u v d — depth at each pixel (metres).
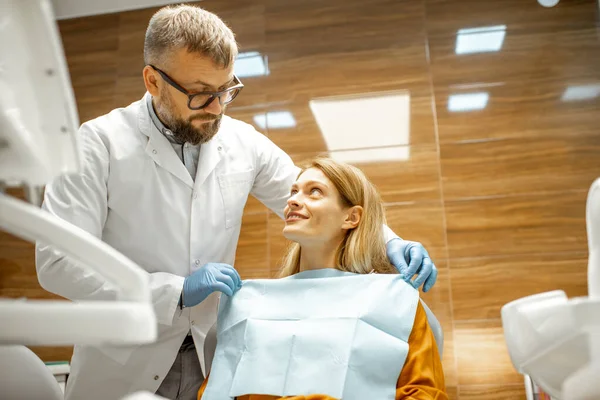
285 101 4.50
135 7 4.85
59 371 2.97
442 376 1.59
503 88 4.26
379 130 4.33
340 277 1.67
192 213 2.08
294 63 4.56
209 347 1.84
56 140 0.86
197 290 1.80
